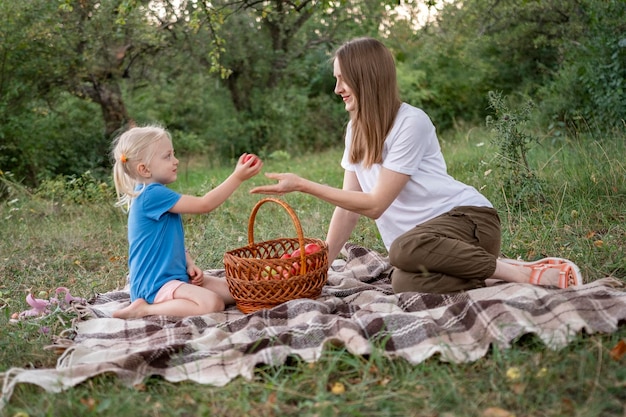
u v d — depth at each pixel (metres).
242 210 6.21
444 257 3.12
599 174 5.08
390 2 5.98
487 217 3.32
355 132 3.37
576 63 7.92
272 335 2.85
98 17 8.80
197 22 6.43
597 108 7.37
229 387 2.50
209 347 2.89
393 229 3.43
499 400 2.25
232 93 13.55
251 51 12.73
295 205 6.21
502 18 10.07
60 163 9.77
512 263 3.47
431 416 2.20
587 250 3.78
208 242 4.85
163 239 3.46
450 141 10.08
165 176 3.54
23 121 8.82
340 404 2.29
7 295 4.09
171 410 2.34
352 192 3.20
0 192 7.49
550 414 2.15
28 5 8.22
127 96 12.34
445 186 3.32
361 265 4.05
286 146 13.23
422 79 14.30
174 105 13.05
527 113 5.19
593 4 7.40
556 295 2.91
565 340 2.55
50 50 8.66
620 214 4.47
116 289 4.18
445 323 2.86
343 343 2.68
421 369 2.53
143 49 9.88
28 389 2.54
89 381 2.57
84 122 10.34
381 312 2.93
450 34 10.81
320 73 13.90
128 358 2.67
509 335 2.61
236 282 3.31
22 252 5.08
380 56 3.23
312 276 3.31
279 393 2.40
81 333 3.21
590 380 2.28
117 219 6.34
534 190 4.89
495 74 12.65
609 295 2.89
